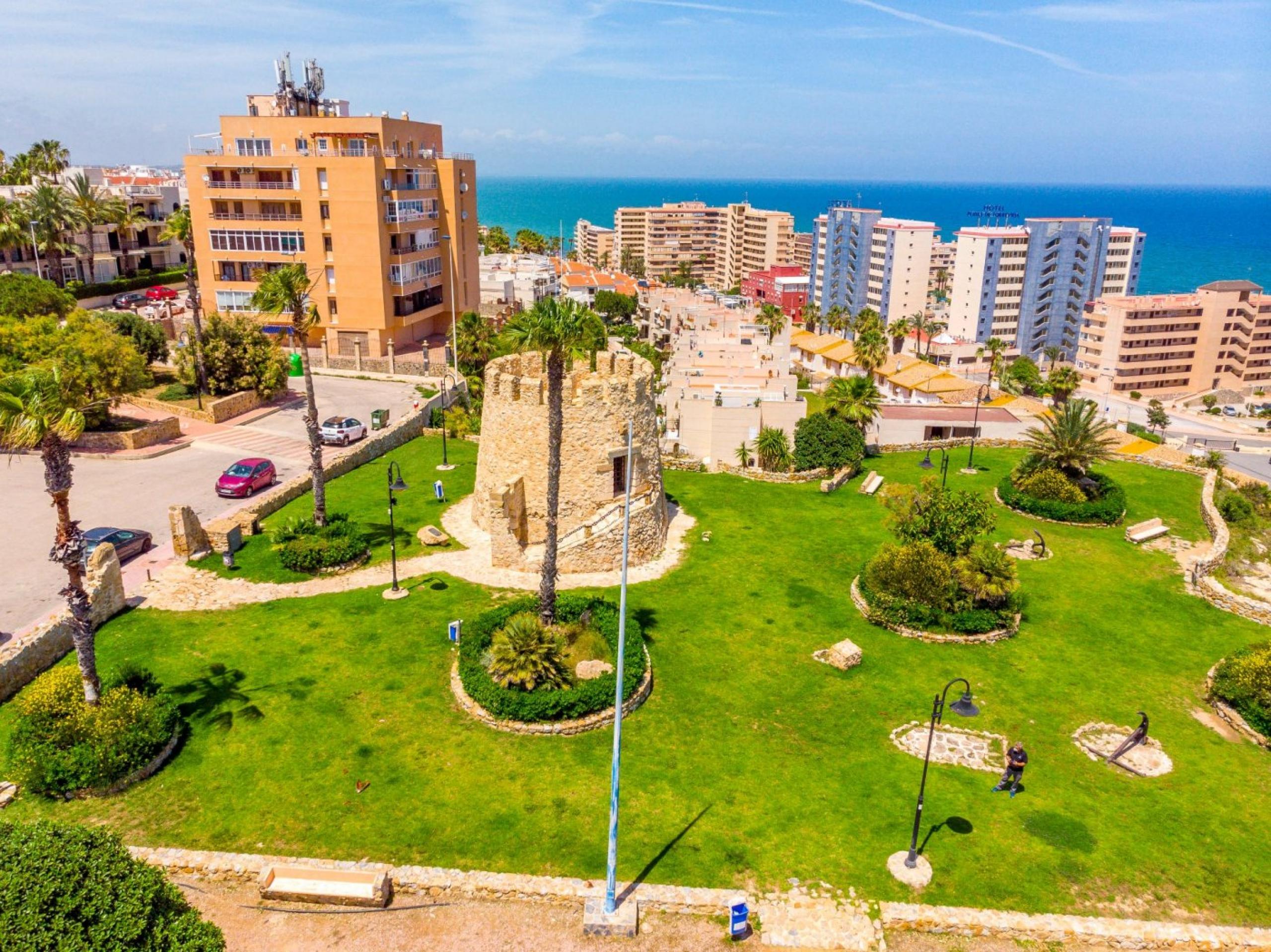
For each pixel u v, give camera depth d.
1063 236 193.75
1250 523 57.28
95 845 17.95
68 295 79.50
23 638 30.89
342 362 84.56
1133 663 36.34
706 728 29.81
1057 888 23.05
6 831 18.19
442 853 23.25
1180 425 158.00
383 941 20.62
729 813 25.42
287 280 40.28
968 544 39.28
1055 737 30.61
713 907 21.72
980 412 78.31
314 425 41.72
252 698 29.86
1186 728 31.66
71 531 25.75
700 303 163.00
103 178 138.75
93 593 33.97
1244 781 28.53
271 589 38.06
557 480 31.70
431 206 97.25
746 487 57.47
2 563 38.91
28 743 25.47
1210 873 24.00
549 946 20.67
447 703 30.06
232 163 85.19
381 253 85.81
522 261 182.12
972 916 21.52
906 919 21.48
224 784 25.61
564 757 27.64
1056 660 36.19
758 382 83.56
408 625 35.22
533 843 23.73
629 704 30.42
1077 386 148.88
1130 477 62.25
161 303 104.50
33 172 118.75
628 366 46.06
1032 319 199.75
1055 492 54.09
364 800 25.16
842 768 27.94
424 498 50.44
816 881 22.83
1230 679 33.16
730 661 34.41
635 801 25.73
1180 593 43.38
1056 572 45.44
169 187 126.69
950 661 35.50
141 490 49.22
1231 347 178.88
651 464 43.59
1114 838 25.19
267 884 21.69
